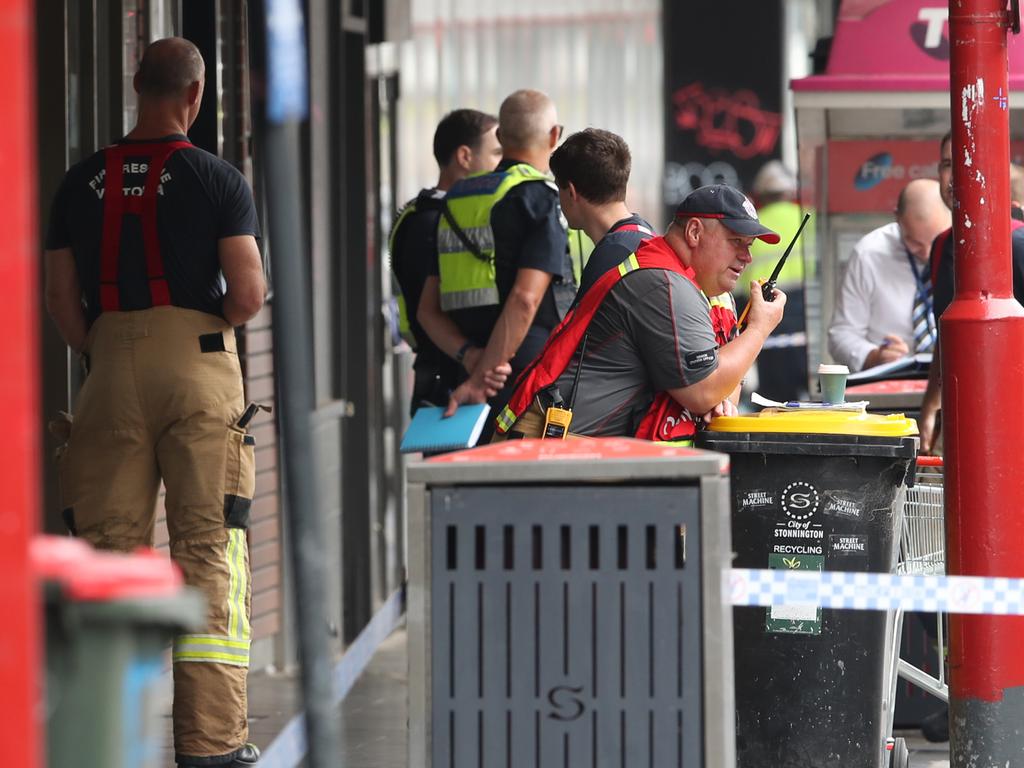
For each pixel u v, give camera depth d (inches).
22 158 290.5
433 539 451.2
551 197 855.1
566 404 645.3
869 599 550.3
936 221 1043.9
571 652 449.1
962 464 600.7
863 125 1107.9
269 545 1017.5
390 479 1328.7
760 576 545.3
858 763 621.9
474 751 453.1
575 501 447.5
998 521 596.7
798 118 1092.5
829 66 1040.2
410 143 2037.4
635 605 446.6
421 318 909.2
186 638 673.0
